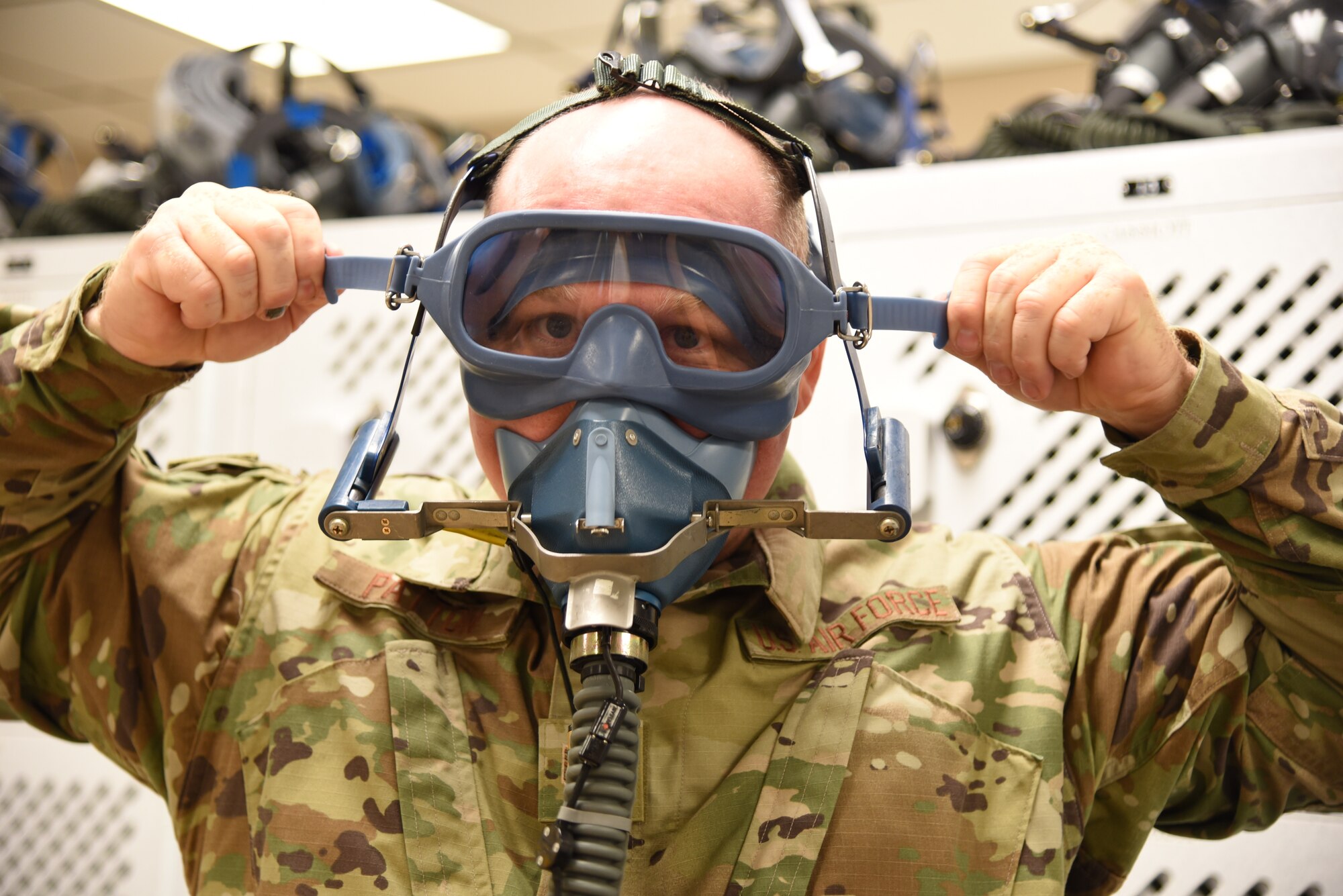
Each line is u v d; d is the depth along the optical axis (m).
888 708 0.81
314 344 1.44
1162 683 0.83
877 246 1.30
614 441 0.71
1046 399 0.76
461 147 1.96
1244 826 0.87
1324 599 0.75
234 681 0.84
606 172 0.76
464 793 0.79
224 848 0.81
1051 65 3.65
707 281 0.74
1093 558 0.91
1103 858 0.88
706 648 0.85
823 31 1.65
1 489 0.79
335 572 0.86
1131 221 1.24
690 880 0.78
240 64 1.76
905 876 0.77
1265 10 1.46
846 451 1.29
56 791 1.46
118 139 2.16
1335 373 1.19
